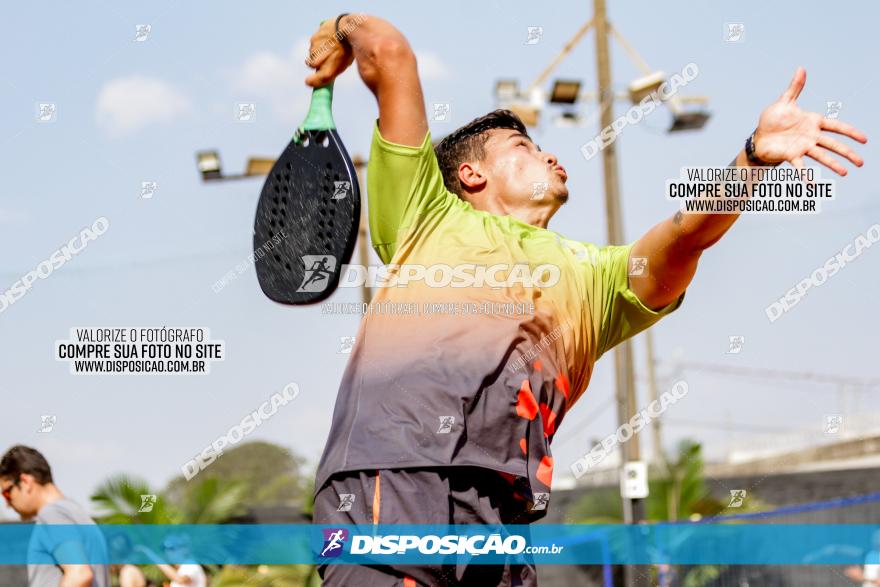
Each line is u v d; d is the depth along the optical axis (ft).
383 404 9.70
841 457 50.39
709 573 37.70
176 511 39.65
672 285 11.16
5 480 16.66
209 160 23.50
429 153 10.67
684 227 10.72
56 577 16.46
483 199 11.76
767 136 10.59
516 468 9.45
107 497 35.50
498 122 12.23
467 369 9.65
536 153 11.96
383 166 10.62
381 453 9.39
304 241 10.76
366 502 9.29
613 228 39.01
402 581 9.16
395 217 10.64
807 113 10.54
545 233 11.14
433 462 9.18
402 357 9.88
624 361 38.52
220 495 46.65
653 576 33.01
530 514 9.95
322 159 10.74
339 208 10.59
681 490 53.93
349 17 10.74
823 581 36.11
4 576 30.53
